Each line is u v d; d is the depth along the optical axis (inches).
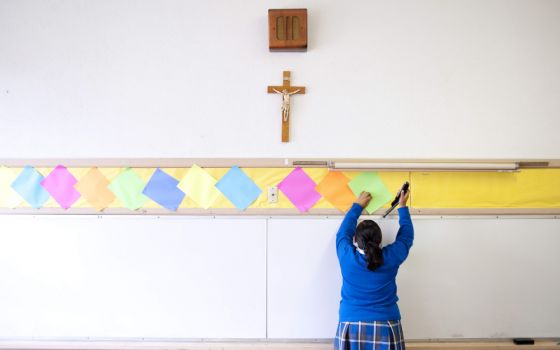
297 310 99.4
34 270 99.9
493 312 99.4
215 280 99.5
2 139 99.9
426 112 99.6
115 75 99.9
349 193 99.3
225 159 99.6
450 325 99.3
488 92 100.0
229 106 99.7
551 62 100.1
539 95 100.3
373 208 98.8
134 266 99.7
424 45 99.6
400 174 99.5
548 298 99.4
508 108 100.1
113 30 99.8
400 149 99.4
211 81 99.7
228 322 99.4
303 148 99.5
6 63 99.9
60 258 99.9
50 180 100.1
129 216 99.8
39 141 100.3
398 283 99.3
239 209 99.4
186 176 99.6
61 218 100.2
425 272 99.5
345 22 99.7
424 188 99.5
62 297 99.7
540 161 99.7
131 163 99.7
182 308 99.4
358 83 99.7
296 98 99.7
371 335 83.0
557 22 100.0
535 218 99.8
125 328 99.4
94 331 99.4
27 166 100.1
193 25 99.9
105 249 99.7
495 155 99.8
